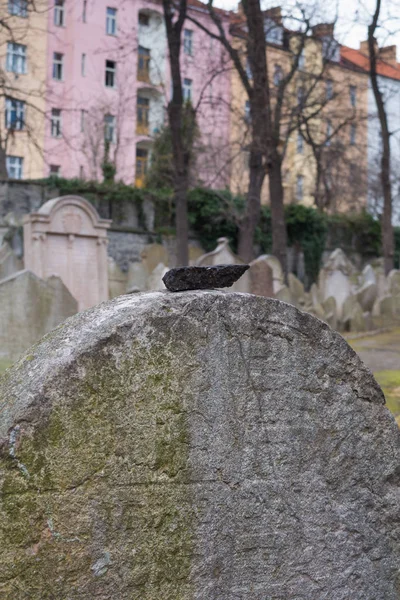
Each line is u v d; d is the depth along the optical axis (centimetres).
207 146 3183
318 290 1998
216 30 4009
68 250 1487
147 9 4097
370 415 307
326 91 2773
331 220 3594
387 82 5062
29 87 3766
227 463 275
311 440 293
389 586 311
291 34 2473
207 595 271
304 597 291
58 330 266
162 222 2947
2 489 235
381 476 309
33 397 240
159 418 262
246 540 279
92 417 250
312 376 294
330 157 3622
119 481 255
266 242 3266
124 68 4012
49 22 3834
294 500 289
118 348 255
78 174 3959
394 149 5147
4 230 2270
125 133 4094
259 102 2208
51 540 243
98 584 251
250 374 280
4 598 236
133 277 1788
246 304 280
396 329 1842
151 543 261
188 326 268
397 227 3888
